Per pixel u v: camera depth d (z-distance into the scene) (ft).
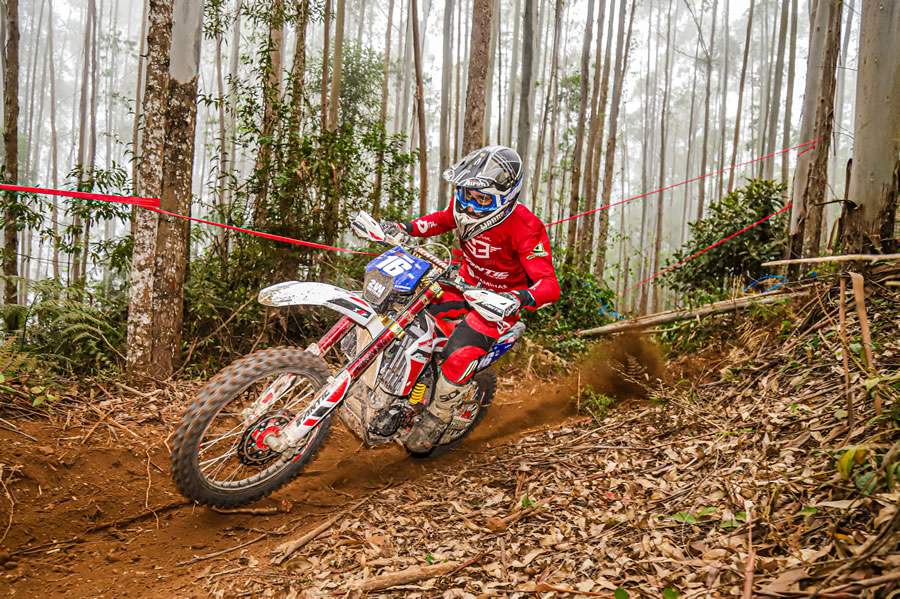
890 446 8.48
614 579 7.46
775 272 27.45
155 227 17.51
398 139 27.09
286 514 10.73
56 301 18.10
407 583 7.95
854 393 10.63
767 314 16.87
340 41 48.14
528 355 21.68
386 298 10.29
